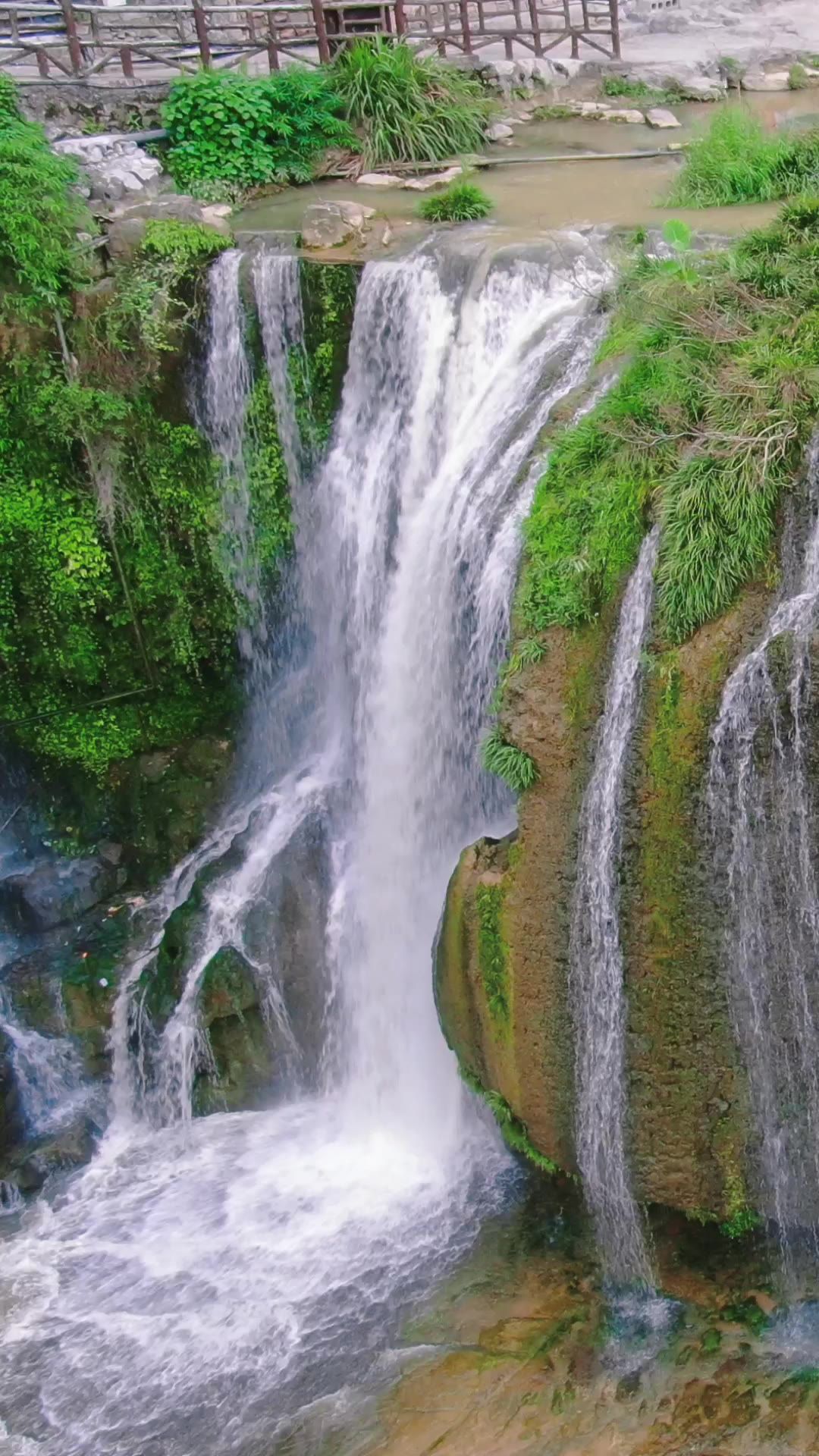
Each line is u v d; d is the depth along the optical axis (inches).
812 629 299.6
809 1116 326.0
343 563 486.6
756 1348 330.6
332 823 480.1
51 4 703.1
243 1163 422.6
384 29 668.7
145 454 500.4
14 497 494.6
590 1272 360.2
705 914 321.1
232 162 578.2
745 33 802.8
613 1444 312.0
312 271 468.8
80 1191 419.5
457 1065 404.2
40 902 501.0
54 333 485.1
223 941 457.4
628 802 324.8
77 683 530.9
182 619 519.8
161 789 526.9
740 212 489.1
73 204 492.1
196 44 626.2
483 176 585.6
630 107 677.9
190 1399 342.0
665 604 318.7
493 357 439.8
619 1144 343.6
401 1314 357.7
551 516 344.2
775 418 316.2
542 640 337.4
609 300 405.4
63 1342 361.4
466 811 423.5
